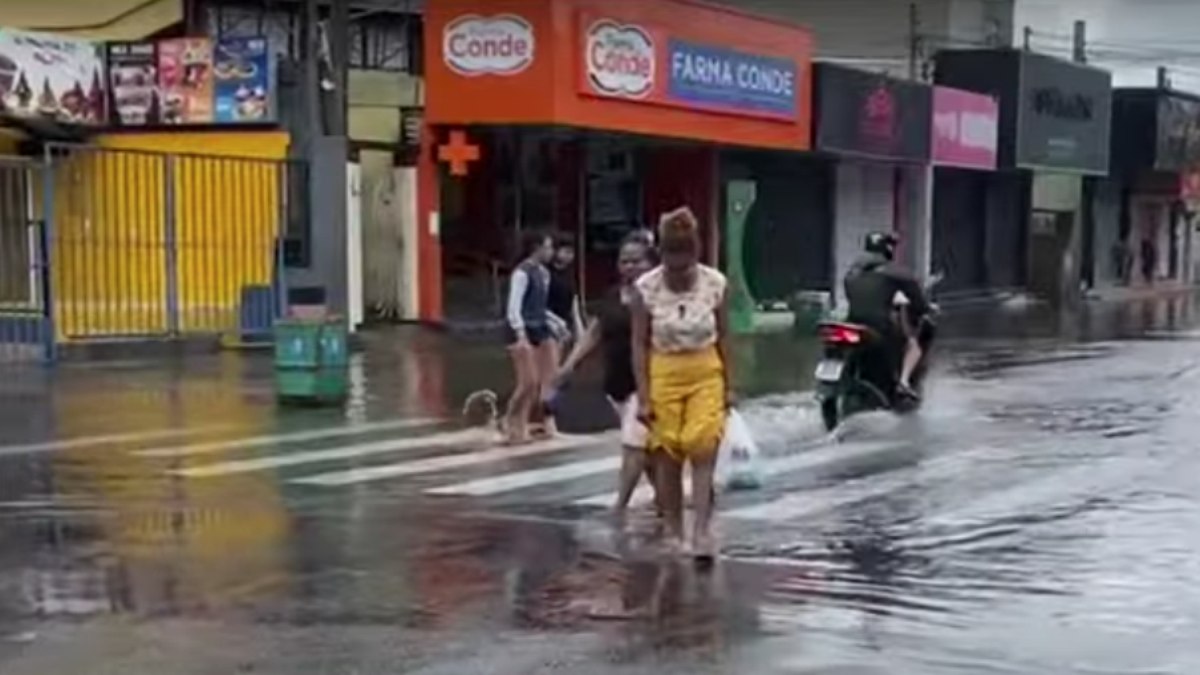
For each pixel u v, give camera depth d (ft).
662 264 35.14
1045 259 180.45
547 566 33.91
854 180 144.15
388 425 58.34
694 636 28.07
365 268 98.84
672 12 108.58
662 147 120.88
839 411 58.34
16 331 75.82
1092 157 185.37
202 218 86.63
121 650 27.02
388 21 113.60
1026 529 38.63
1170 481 46.34
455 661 26.43
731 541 36.83
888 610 30.14
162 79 90.17
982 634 28.40
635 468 40.16
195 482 45.29
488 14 97.25
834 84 129.49
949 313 146.30
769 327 114.21
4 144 85.81
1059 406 66.64
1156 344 106.63
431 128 99.35
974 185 168.96
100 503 41.63
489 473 47.24
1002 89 165.68
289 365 63.82
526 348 54.03
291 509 40.98
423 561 34.35
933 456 51.42
